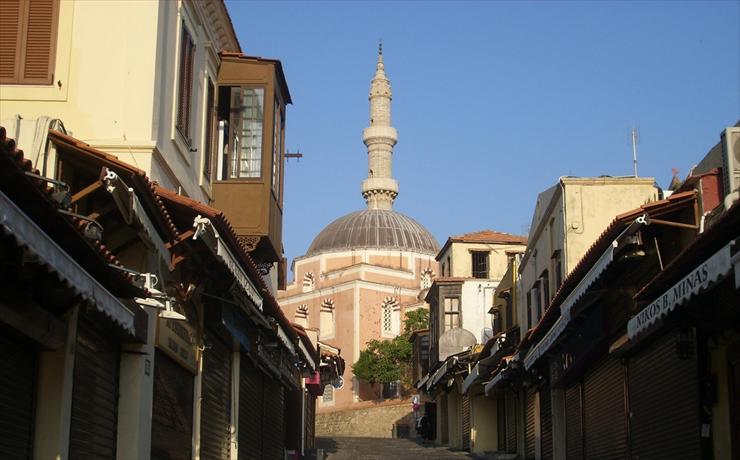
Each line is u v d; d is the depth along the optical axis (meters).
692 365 15.03
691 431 15.23
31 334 10.57
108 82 16.34
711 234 12.09
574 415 25.12
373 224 92.00
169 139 17.36
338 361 43.78
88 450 12.55
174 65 17.67
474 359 39.22
